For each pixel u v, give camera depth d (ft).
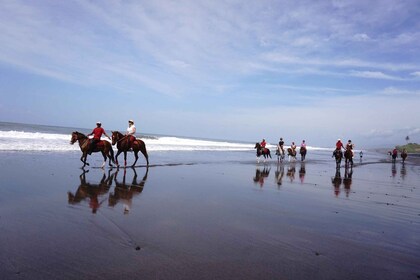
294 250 17.66
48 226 19.43
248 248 17.56
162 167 58.49
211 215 24.75
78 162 56.24
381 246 19.16
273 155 142.10
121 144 51.78
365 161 137.08
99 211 23.89
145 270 13.96
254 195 35.14
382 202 34.88
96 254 15.52
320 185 46.70
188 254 16.14
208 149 152.56
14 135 104.42
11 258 14.40
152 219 22.52
